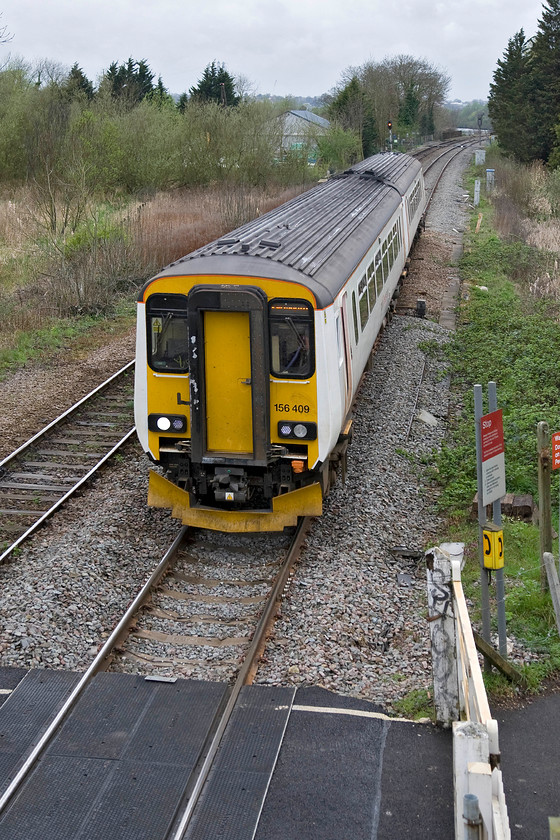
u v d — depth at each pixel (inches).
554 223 1270.9
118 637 306.5
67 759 244.7
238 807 225.5
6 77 1439.5
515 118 1971.0
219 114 1521.9
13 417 533.3
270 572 360.2
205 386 358.6
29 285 824.3
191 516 380.8
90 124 1346.0
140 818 222.8
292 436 360.8
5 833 217.8
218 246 403.9
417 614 326.6
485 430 283.3
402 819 222.8
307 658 292.5
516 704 270.5
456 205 1449.3
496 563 281.6
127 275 866.1
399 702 269.7
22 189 1285.7
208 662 299.1
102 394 576.1
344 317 407.5
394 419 540.7
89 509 412.5
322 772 239.0
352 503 417.4
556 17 1892.2
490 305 815.1
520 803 228.5
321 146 2017.7
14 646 298.5
